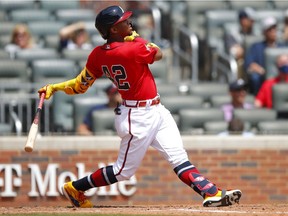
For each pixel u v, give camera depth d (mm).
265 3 61406
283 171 41469
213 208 28219
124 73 27500
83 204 29594
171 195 40688
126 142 28016
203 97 49375
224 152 41250
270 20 52219
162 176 40594
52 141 40531
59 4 60562
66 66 49156
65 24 56906
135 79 27500
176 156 28094
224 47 56344
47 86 28844
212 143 41188
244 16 55656
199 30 59219
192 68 55656
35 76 48812
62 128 45312
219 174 41219
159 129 28062
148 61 27422
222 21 57781
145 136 27750
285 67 48594
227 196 28109
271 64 50625
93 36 55969
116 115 28031
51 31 56188
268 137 41500
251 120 45719
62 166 40562
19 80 48719
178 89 49406
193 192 40750
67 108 45938
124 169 28266
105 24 27516
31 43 53750
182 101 46812
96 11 61906
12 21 57719
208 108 45812
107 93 44562
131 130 27703
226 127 44500
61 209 28969
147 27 59594
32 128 27734
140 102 27672
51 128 45219
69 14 58000
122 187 40344
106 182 28703
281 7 61625
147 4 61500
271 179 41375
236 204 30031
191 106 46844
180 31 58344
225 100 47656
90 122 44406
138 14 60781
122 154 28188
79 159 40562
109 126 43719
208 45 56656
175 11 62594
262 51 51625
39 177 40469
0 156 40344
